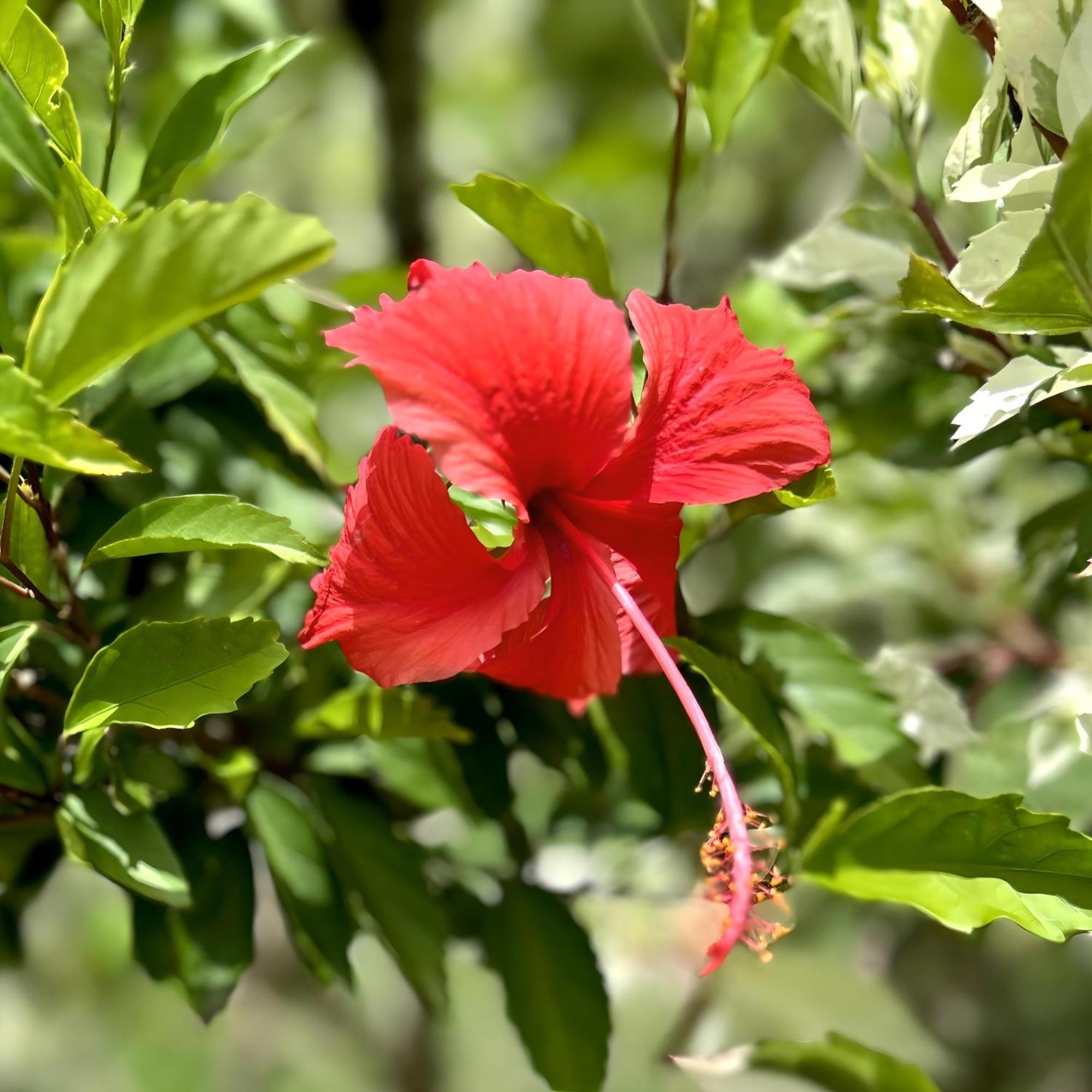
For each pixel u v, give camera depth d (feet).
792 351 4.58
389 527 4.02
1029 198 4.15
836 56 4.41
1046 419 4.41
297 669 4.44
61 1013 6.91
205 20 4.89
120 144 4.68
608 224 6.19
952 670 4.88
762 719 4.26
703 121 4.92
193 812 4.40
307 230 3.85
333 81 6.56
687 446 4.09
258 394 4.33
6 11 4.04
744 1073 4.29
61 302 3.88
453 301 4.00
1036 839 4.15
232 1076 7.00
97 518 4.41
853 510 5.04
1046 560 4.58
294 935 4.40
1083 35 4.09
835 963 4.76
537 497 4.09
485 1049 6.55
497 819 4.45
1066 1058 5.07
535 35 7.01
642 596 4.18
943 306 4.09
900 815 4.18
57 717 4.36
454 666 4.02
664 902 4.71
